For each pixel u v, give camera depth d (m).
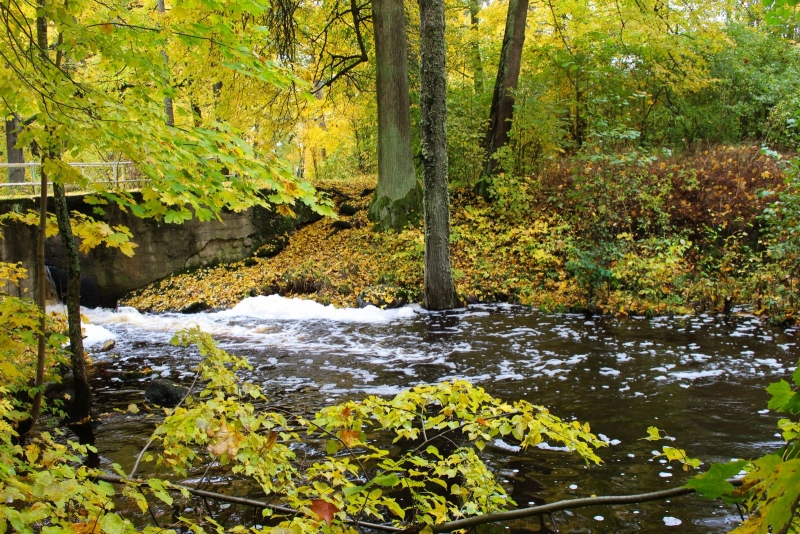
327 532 1.76
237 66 2.71
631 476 3.68
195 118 2.86
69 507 1.68
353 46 17.20
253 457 2.06
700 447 4.07
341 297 11.24
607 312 9.29
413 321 9.49
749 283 9.32
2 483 1.42
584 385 5.67
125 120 2.38
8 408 2.63
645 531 3.04
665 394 5.29
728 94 15.07
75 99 2.34
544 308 9.80
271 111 14.45
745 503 0.75
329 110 20.91
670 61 14.62
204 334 2.91
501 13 16.39
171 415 2.34
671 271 9.96
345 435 2.14
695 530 3.04
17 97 2.43
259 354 7.53
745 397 5.12
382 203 14.20
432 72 9.62
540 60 15.75
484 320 9.31
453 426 2.23
